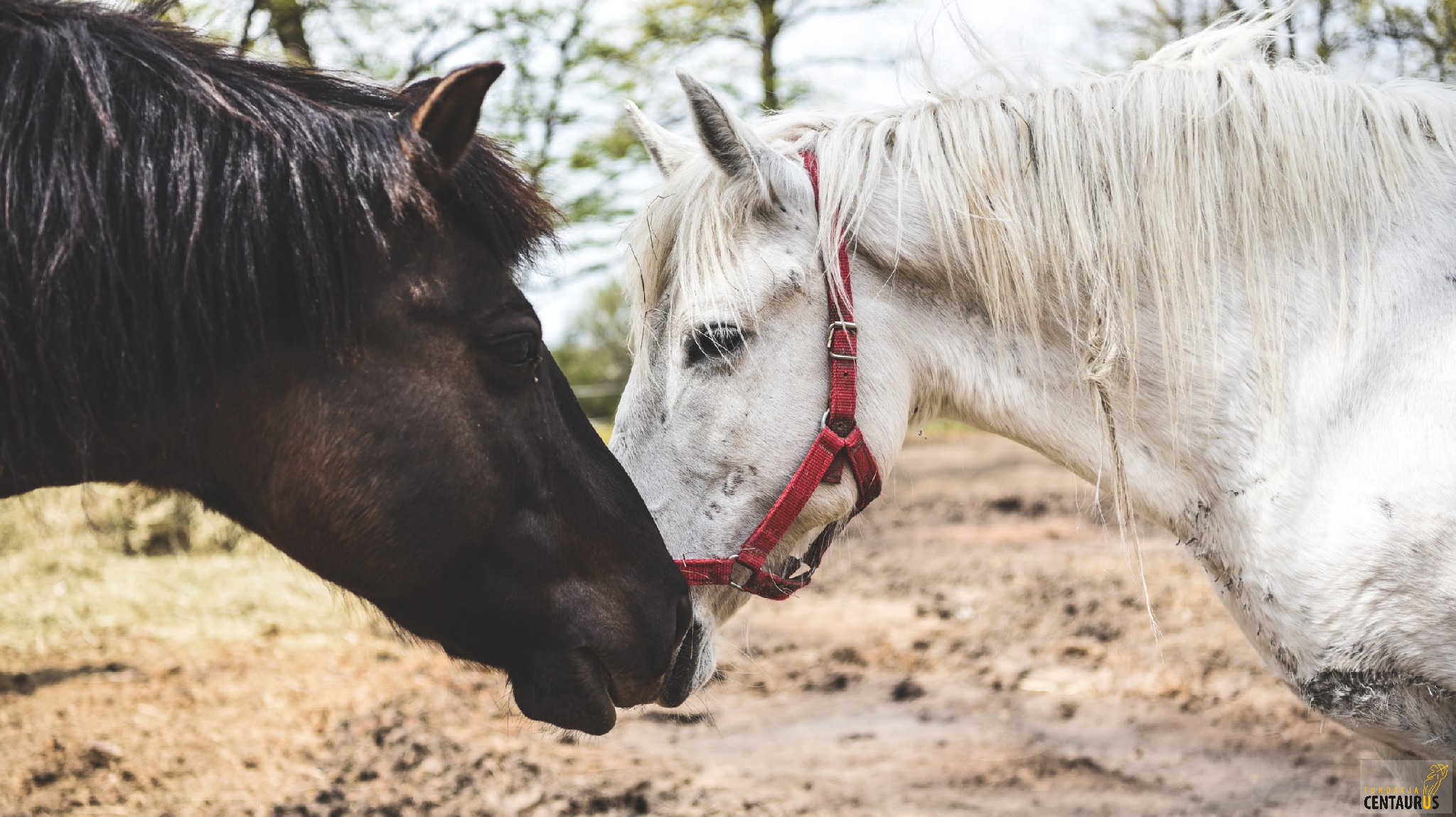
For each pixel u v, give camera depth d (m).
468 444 1.59
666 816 3.03
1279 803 3.04
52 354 1.36
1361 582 1.66
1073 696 4.12
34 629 5.00
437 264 1.57
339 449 1.53
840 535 2.20
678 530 1.99
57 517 6.39
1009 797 3.14
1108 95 1.92
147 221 1.38
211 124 1.44
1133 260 1.87
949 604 5.69
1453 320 1.67
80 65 1.39
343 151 1.49
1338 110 1.81
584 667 1.74
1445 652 1.64
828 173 1.99
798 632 5.23
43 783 3.22
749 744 3.70
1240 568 1.83
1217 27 2.12
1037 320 1.95
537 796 3.15
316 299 1.47
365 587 1.62
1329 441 1.72
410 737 3.60
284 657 4.66
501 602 1.69
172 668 4.41
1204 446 1.85
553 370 1.79
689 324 1.95
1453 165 1.79
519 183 1.69
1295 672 1.78
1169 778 3.26
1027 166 1.92
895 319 2.02
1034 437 2.02
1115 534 7.44
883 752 3.57
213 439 1.53
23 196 1.36
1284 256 1.80
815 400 1.97
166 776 3.31
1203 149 1.84
